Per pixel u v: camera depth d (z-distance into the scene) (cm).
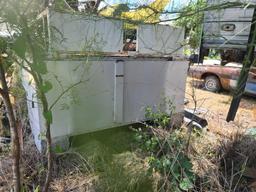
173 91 276
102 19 183
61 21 169
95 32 199
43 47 124
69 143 216
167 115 261
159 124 240
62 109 202
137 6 158
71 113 211
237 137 246
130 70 236
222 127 312
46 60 157
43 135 182
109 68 222
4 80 113
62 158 205
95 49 204
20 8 93
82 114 217
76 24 185
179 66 272
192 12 143
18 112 254
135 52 239
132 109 248
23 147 219
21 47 99
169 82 270
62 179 188
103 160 207
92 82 214
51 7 141
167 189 181
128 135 242
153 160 195
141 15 166
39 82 113
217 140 248
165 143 212
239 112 475
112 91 229
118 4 165
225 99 563
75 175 193
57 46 166
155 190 185
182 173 186
